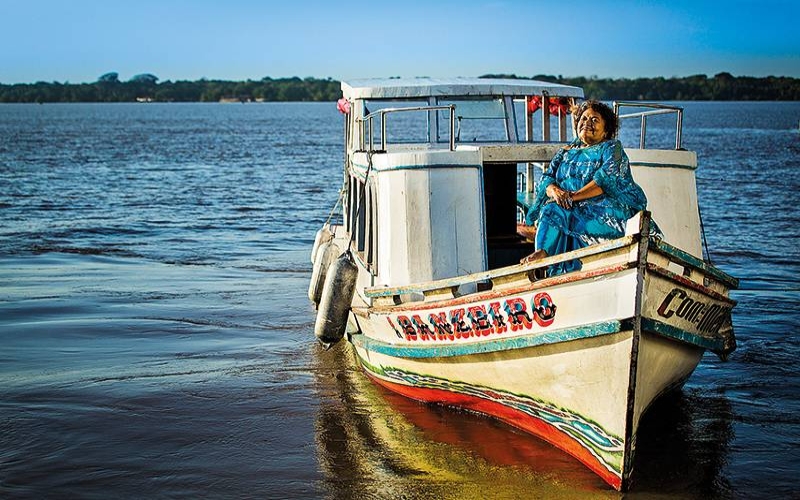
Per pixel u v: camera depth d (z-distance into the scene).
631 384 7.57
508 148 10.39
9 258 19.41
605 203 8.34
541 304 7.98
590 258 7.61
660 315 7.84
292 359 12.22
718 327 9.25
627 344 7.46
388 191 9.63
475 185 9.59
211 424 9.77
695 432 9.47
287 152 59.34
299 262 19.59
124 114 194.25
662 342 7.98
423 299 9.32
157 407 10.27
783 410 10.12
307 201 31.00
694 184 10.45
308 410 10.22
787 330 13.30
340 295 10.87
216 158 52.56
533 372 8.39
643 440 9.28
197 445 9.19
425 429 9.59
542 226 8.59
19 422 9.74
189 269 18.59
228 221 25.86
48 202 29.11
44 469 8.59
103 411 10.12
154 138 78.25
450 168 9.49
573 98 11.94
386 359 10.33
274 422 9.84
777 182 34.41
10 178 36.94
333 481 8.32
